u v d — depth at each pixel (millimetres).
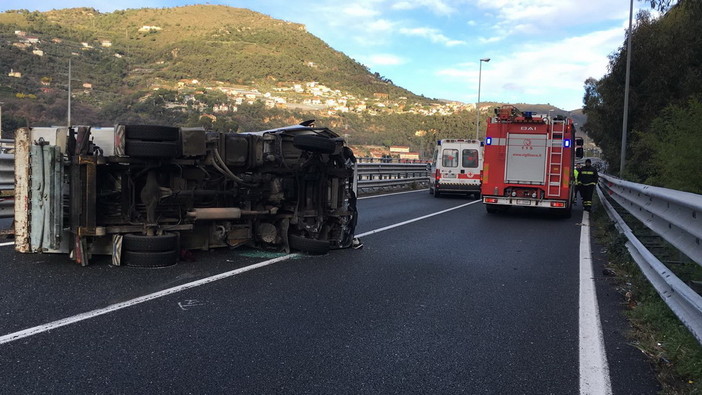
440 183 21891
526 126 14781
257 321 4723
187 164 6938
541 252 8938
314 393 3334
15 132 6488
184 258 7086
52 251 6516
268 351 4020
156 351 3936
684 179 9594
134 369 3600
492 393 3404
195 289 5676
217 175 7395
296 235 7918
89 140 6402
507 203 14969
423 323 4820
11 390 3217
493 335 4527
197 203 7312
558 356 4062
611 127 26766
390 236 10195
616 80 24844
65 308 4840
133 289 5555
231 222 7562
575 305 5520
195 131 6887
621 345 4320
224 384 3422
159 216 6895
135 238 6441
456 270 7168
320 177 8195
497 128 15000
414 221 12852
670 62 21125
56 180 6352
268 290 5785
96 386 3318
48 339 4082
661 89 22031
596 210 17312
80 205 6297
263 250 8055
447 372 3721
